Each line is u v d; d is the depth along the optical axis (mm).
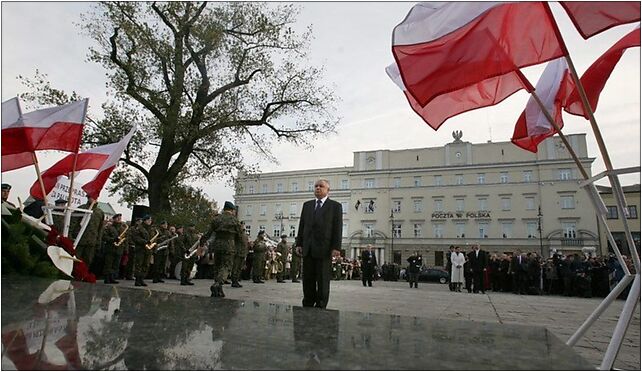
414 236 56781
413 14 3328
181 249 11828
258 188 69625
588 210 50312
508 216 53562
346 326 2555
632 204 43094
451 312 7832
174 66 19500
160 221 18328
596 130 2932
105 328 2158
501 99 3865
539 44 3084
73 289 3629
